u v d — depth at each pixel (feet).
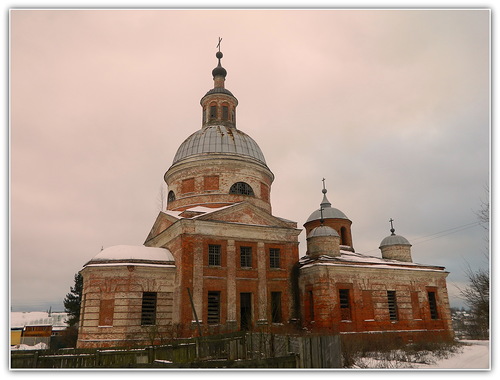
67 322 168.14
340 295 94.48
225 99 129.39
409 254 129.29
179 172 113.60
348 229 141.69
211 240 91.40
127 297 83.20
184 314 83.10
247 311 92.89
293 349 47.44
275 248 98.78
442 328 106.63
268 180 119.34
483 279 72.54
